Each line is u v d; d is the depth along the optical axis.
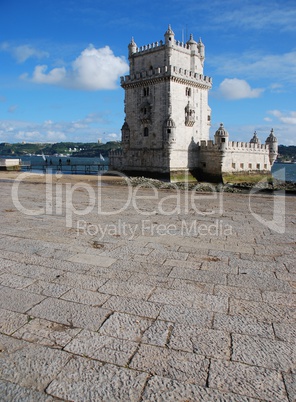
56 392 3.92
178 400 3.81
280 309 5.72
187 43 66.62
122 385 4.02
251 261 7.96
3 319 5.37
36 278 6.91
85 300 6.00
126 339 4.88
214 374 4.20
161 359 4.46
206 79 68.00
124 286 6.55
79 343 4.78
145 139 66.44
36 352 4.59
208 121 70.69
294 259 8.12
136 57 67.88
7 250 8.61
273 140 74.50
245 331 5.09
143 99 65.88
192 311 5.64
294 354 4.57
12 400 3.81
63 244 9.14
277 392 3.93
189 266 7.61
